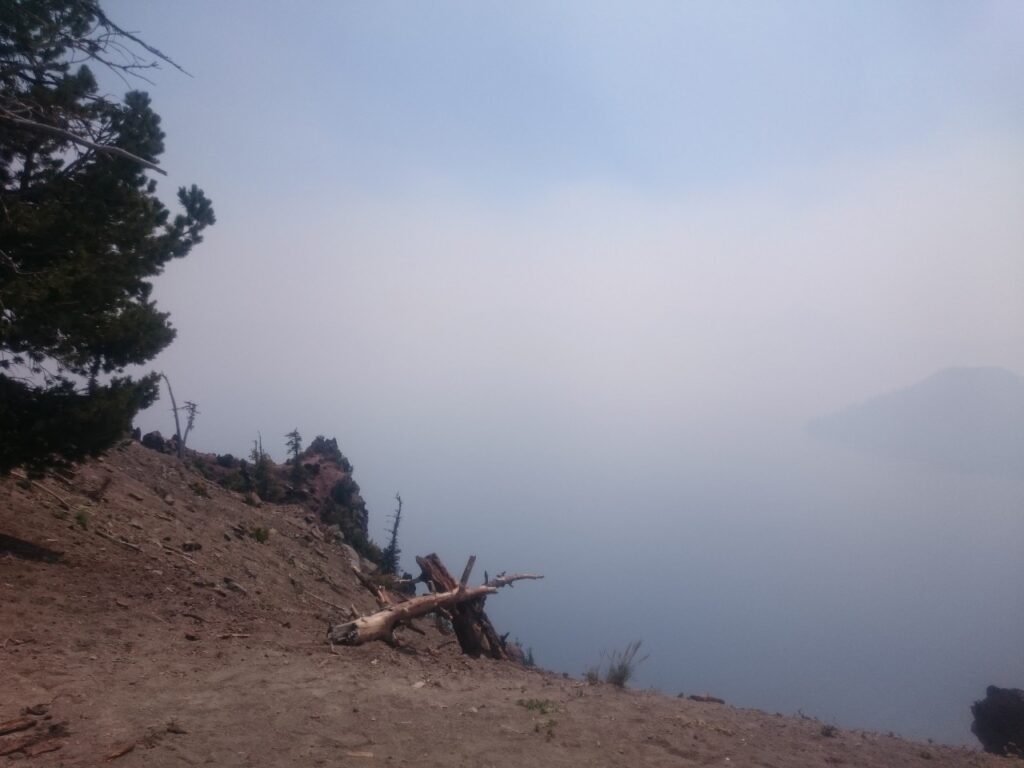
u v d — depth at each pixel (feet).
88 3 43.73
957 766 30.19
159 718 23.56
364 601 75.41
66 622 33.94
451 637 61.05
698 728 30.35
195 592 46.50
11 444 41.98
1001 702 42.70
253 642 36.91
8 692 24.36
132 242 46.65
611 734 27.37
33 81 45.11
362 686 29.76
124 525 59.06
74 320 42.01
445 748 23.61
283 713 25.18
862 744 32.48
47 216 42.27
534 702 30.14
